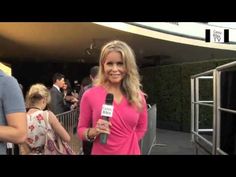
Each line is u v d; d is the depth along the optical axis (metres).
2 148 2.36
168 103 17.12
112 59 2.73
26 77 26.89
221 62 14.34
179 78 16.36
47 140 3.77
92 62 27.08
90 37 15.45
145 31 14.84
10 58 24.23
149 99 18.77
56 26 12.90
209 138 5.94
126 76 2.77
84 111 2.81
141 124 2.90
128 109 2.72
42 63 27.23
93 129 2.68
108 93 2.74
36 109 3.88
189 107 15.65
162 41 16.62
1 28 13.15
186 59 24.12
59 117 5.79
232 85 3.83
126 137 2.72
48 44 17.36
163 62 25.05
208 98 13.57
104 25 12.63
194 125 6.49
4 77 2.33
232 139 3.81
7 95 2.30
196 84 6.42
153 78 18.45
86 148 4.39
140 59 23.47
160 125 17.66
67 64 27.72
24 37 15.19
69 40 16.23
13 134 2.26
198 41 17.73
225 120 3.95
